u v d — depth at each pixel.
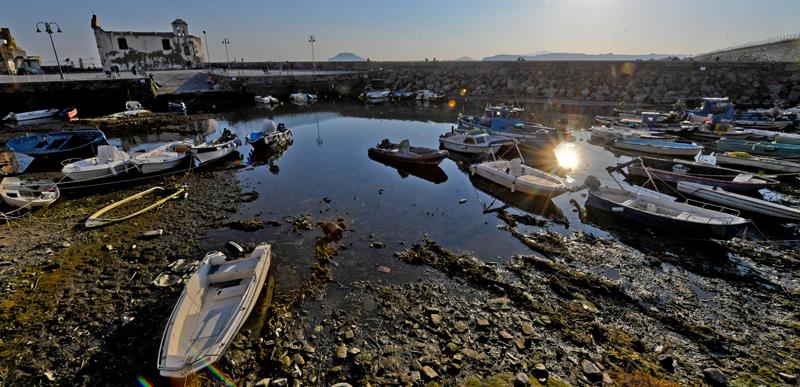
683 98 37.56
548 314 8.27
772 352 7.25
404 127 32.38
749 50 57.22
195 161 18.77
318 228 12.38
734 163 18.84
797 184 16.44
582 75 47.06
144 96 38.72
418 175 18.69
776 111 29.06
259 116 37.62
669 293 9.09
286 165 20.14
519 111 27.47
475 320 8.10
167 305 8.52
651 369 6.78
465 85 52.78
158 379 6.62
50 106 34.72
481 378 6.61
